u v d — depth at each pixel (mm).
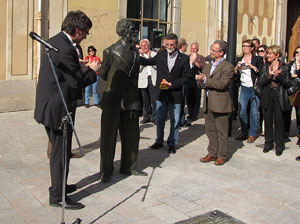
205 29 12102
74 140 6770
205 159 5730
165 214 3973
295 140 7160
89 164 5484
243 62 6867
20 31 8859
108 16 10016
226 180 5008
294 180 5078
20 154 5871
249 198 4445
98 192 4496
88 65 4012
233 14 6984
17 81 8953
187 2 11594
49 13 9156
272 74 5930
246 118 7004
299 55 6824
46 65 3811
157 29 11141
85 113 9031
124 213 3967
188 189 4656
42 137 6883
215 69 5414
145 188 4648
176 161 5742
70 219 3801
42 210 3984
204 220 3865
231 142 6895
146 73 8062
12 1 8672
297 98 6770
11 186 4594
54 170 3980
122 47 4699
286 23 15273
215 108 5422
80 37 3885
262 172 5359
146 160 5758
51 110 3787
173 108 6043
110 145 4754
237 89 8414
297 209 4184
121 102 4797
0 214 3871
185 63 5953
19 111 8984
